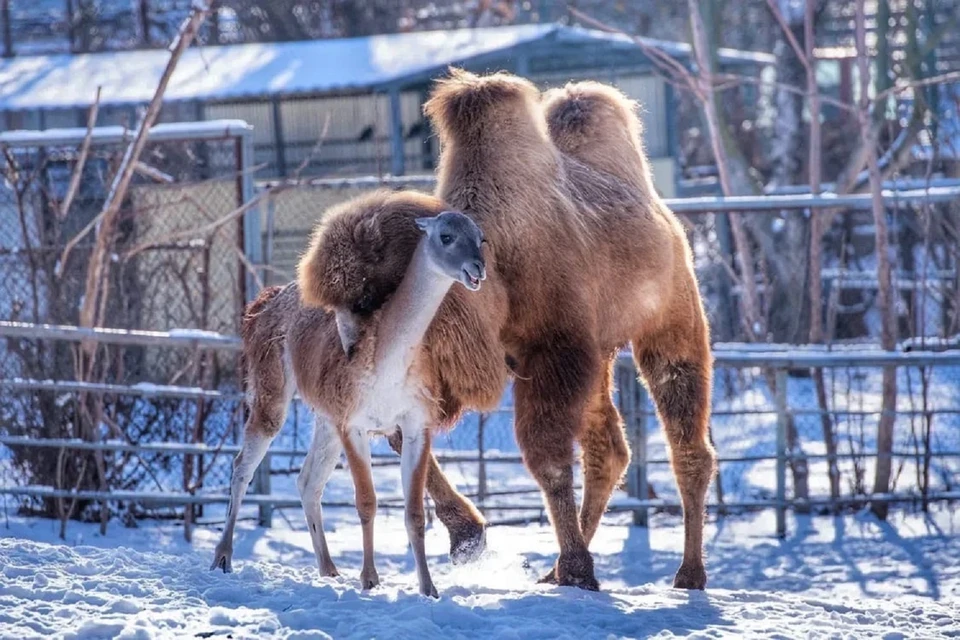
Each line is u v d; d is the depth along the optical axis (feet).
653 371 98.22
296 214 192.65
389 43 324.60
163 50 344.90
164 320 154.40
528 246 84.74
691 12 171.32
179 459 137.28
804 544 125.29
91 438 123.24
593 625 71.26
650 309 95.35
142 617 64.18
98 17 410.72
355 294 73.77
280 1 419.95
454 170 87.20
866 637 70.13
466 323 77.15
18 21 420.36
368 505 78.43
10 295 137.69
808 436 167.32
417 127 312.91
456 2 441.68
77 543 112.98
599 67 309.63
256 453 88.69
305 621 66.95
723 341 207.72
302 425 156.56
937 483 146.00
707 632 70.03
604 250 91.35
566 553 85.10
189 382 140.15
